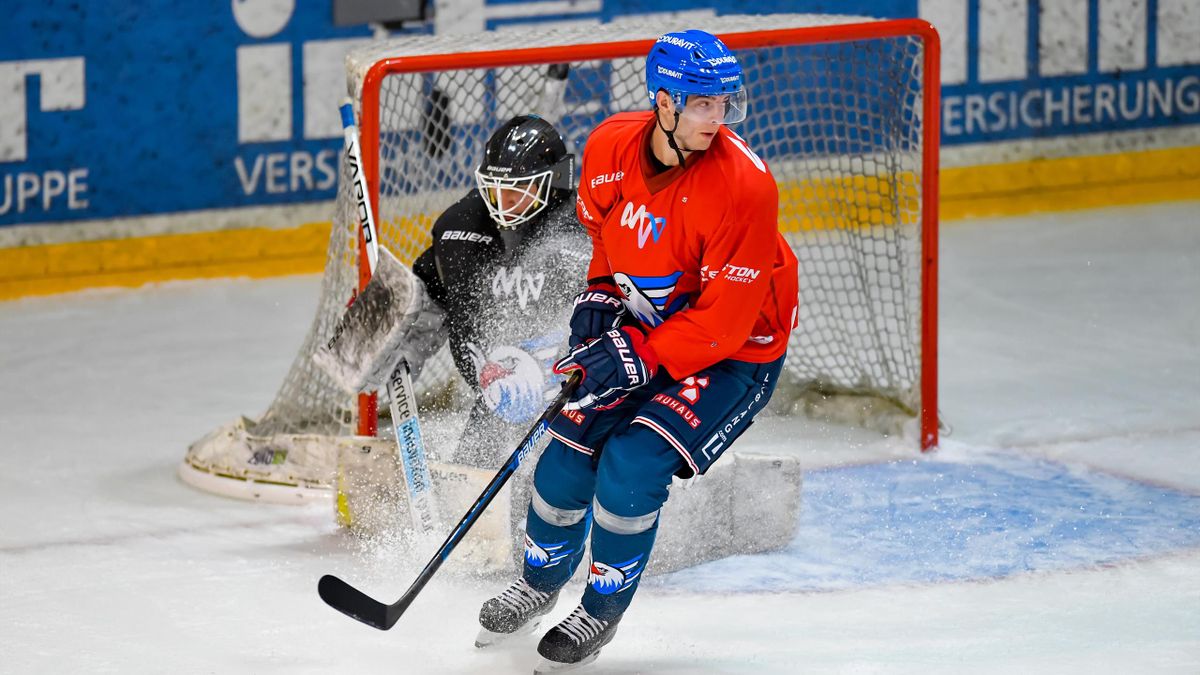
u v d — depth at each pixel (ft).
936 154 61.82
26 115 88.28
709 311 37.96
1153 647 41.16
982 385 71.72
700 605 45.44
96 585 47.29
